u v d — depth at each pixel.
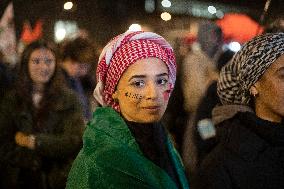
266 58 1.97
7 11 5.23
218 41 5.60
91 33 7.23
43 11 7.03
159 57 1.71
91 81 4.24
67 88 3.70
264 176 1.96
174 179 1.80
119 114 1.76
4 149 3.49
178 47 6.86
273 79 1.99
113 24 7.42
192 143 4.07
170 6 8.02
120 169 1.64
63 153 3.49
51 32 7.00
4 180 3.49
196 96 4.80
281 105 2.00
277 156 1.99
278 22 3.46
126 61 1.70
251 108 2.12
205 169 2.02
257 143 2.00
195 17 8.16
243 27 7.77
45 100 3.59
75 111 3.62
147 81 1.71
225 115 2.11
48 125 3.55
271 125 2.00
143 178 1.66
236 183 1.96
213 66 5.11
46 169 3.49
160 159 1.75
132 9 7.69
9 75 4.21
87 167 1.64
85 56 4.16
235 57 2.11
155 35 1.73
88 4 7.23
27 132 3.49
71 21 7.15
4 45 5.14
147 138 1.74
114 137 1.69
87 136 1.70
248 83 2.03
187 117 4.77
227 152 2.01
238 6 7.94
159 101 1.72
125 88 1.72
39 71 3.60
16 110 3.55
